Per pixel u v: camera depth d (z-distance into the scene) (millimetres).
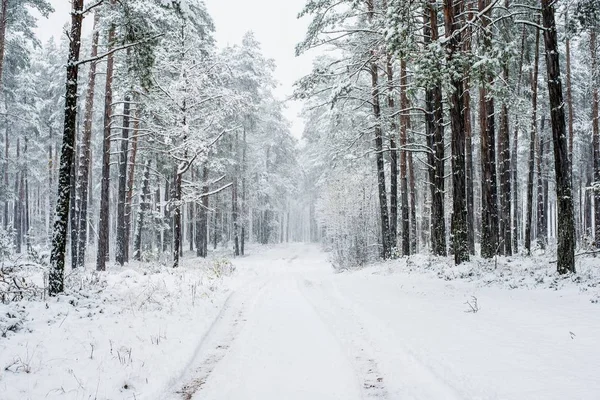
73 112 9461
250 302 12109
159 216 28141
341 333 7965
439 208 17141
